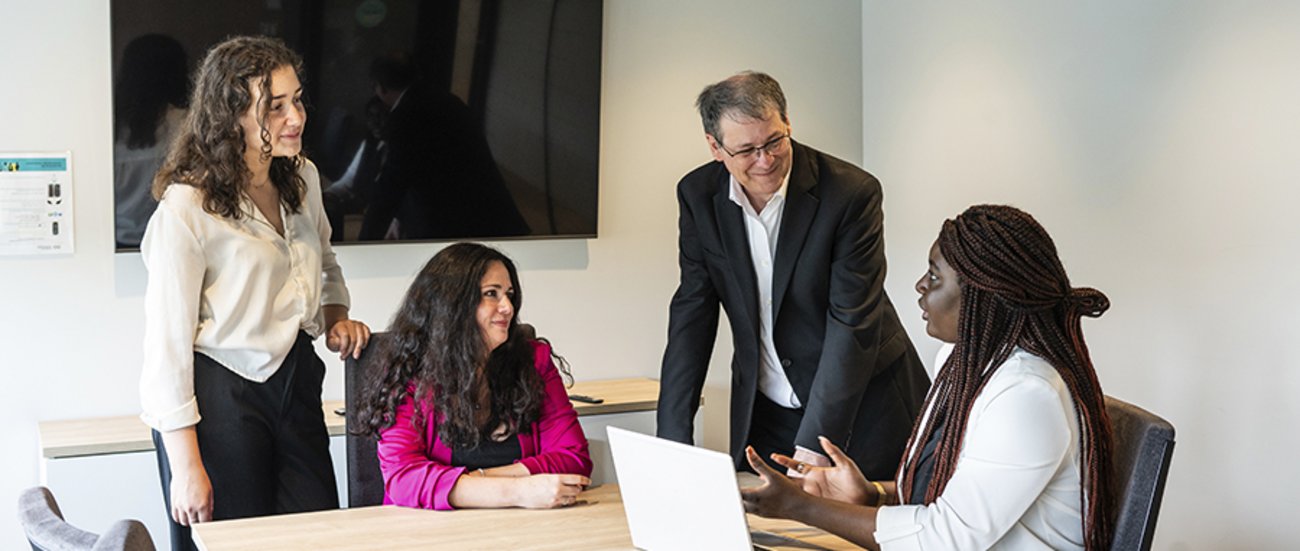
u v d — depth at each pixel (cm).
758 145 267
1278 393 333
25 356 376
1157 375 369
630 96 448
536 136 425
